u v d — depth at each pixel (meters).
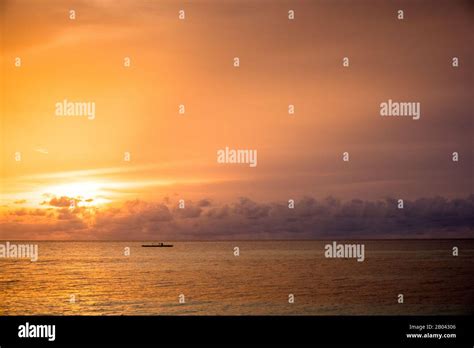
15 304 7.52
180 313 7.79
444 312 7.09
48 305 7.71
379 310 7.39
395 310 7.32
